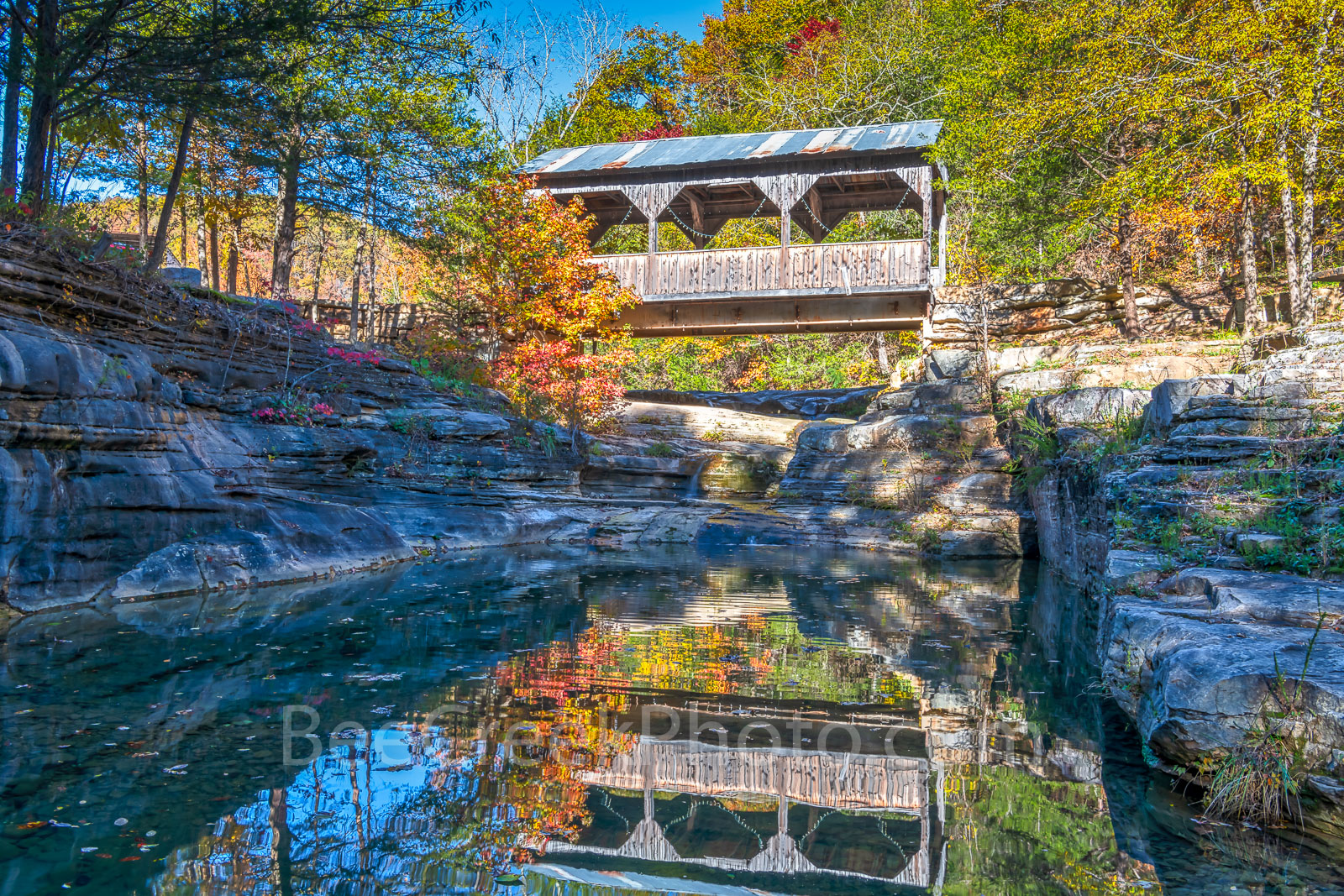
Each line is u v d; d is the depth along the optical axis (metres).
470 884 2.65
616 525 14.37
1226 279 18.00
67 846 2.84
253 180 16.81
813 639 6.49
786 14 40.81
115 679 4.98
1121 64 14.09
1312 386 7.72
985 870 2.77
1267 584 4.41
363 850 2.88
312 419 11.76
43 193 9.80
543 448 15.90
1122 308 18.09
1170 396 8.55
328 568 9.39
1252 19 12.08
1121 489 7.02
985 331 17.67
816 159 18.89
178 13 10.27
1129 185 14.69
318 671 5.28
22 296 7.86
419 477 13.23
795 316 20.03
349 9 10.70
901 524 13.38
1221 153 14.18
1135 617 4.27
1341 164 13.09
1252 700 3.17
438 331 19.33
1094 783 3.59
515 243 18.36
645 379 29.16
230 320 11.41
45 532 6.95
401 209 14.10
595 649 6.04
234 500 9.27
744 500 16.41
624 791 3.48
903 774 3.71
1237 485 6.53
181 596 7.68
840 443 15.80
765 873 2.75
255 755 3.77
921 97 29.69
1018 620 7.36
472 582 9.12
